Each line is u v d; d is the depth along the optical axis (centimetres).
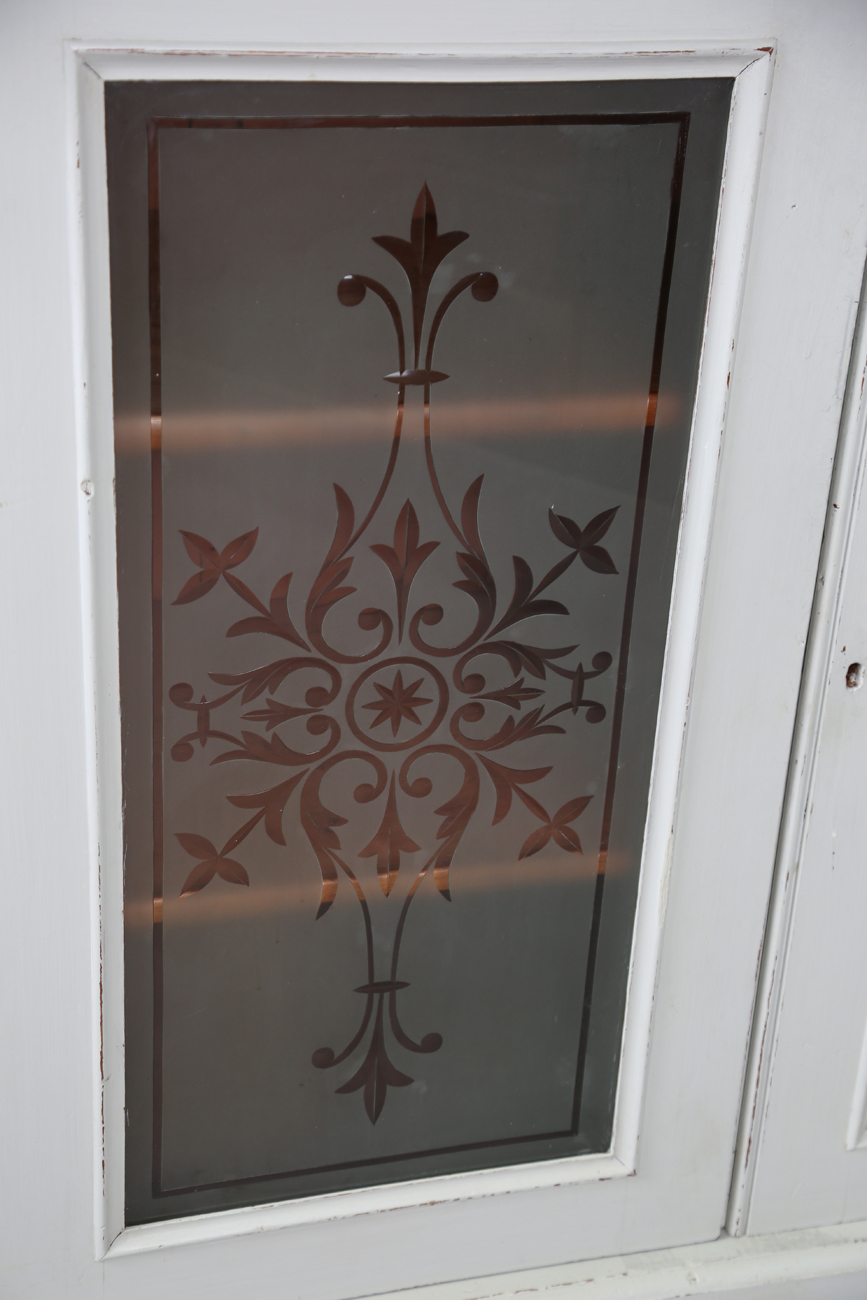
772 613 115
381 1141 127
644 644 116
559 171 99
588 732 118
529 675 115
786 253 104
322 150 95
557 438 108
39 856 107
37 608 100
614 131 99
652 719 119
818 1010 131
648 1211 135
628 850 123
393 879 118
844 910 127
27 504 97
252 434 101
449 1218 128
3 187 89
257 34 90
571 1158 131
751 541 112
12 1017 111
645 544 113
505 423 106
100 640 101
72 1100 115
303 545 106
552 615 113
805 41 98
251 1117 122
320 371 101
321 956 119
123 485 100
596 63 95
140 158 92
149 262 95
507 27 93
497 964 124
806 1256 137
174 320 97
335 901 117
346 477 105
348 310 100
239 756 110
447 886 120
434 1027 125
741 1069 131
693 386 108
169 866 111
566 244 102
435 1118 128
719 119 100
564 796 120
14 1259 119
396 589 109
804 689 120
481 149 97
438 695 113
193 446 100
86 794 106
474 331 103
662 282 104
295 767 112
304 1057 122
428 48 92
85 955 111
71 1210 119
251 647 107
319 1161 126
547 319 104
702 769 119
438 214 99
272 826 113
